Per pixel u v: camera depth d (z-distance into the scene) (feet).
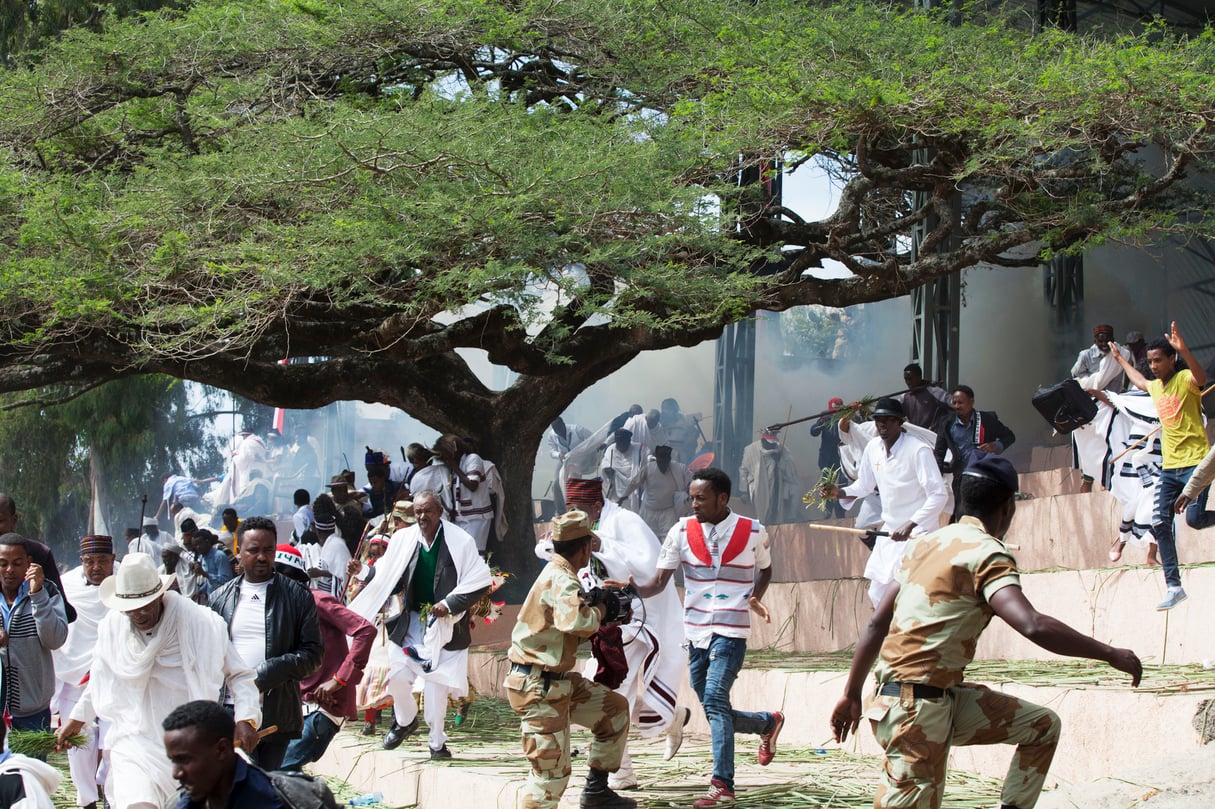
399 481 51.13
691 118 43.16
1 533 24.59
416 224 36.37
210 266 37.29
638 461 50.98
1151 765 17.04
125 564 17.58
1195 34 68.28
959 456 32.27
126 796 17.40
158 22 45.42
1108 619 27.22
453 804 23.59
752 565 20.97
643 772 23.16
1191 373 24.88
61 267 37.32
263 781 11.97
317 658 19.84
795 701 27.04
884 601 14.10
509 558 49.96
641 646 22.74
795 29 43.50
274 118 42.80
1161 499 24.93
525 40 45.50
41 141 44.04
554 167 37.91
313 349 48.29
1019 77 39.47
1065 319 78.18
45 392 79.61
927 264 42.96
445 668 26.37
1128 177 44.14
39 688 23.49
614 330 46.52
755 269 45.73
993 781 20.71
